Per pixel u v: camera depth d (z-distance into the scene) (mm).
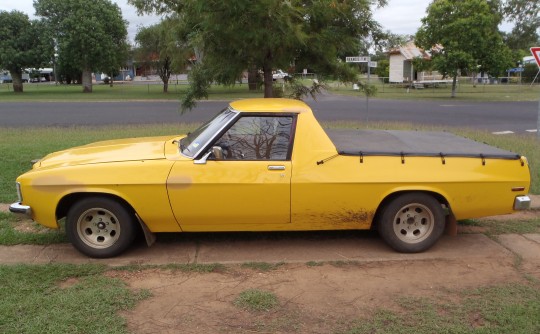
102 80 79062
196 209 4672
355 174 4691
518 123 17000
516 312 3684
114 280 4242
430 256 4867
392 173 4719
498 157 4863
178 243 5223
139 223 4914
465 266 4637
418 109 23000
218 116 5141
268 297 3934
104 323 3523
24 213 4691
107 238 4801
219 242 5246
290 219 4797
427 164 4789
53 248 5098
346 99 30422
